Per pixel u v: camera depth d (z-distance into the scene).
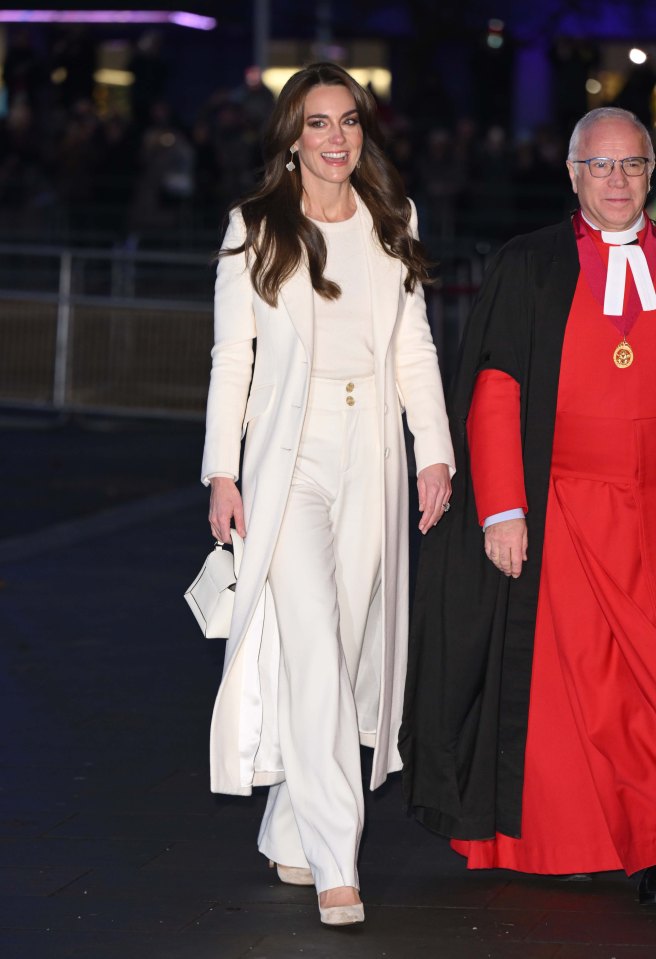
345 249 5.72
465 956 5.26
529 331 5.87
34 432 18.19
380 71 35.44
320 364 5.67
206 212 26.03
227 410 5.77
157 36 29.88
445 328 20.14
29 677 8.70
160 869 6.08
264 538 5.63
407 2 31.30
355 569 5.77
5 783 7.05
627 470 5.79
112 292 19.31
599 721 5.77
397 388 5.90
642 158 5.77
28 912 5.66
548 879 6.00
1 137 28.17
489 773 5.88
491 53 31.28
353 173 5.81
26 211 26.94
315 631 5.57
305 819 5.55
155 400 18.55
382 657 5.79
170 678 8.71
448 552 5.95
